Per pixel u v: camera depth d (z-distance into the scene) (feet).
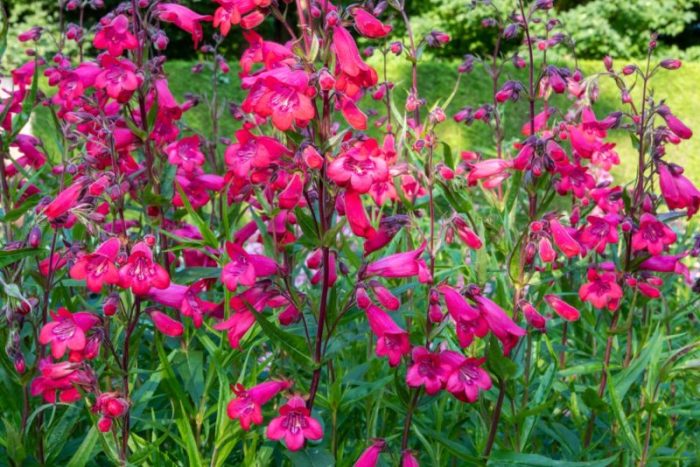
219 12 8.47
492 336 8.70
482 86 45.19
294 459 8.49
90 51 50.42
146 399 9.32
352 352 12.06
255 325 9.96
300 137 7.75
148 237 8.38
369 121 37.73
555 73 11.95
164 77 11.22
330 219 8.21
